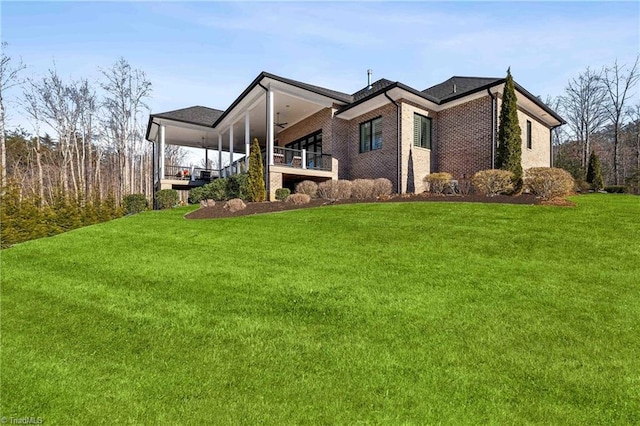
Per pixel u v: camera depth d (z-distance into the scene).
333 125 16.95
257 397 2.84
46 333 4.02
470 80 17.36
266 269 5.88
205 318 4.25
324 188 13.28
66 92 32.06
